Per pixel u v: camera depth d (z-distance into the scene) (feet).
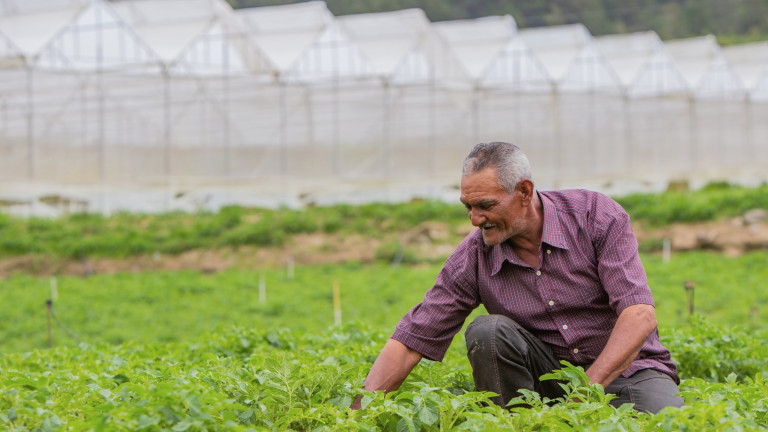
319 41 96.53
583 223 16.97
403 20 98.48
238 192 97.86
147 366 21.12
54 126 91.86
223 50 92.94
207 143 94.38
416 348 17.13
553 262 16.90
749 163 117.50
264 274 71.87
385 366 16.99
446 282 17.48
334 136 96.48
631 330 15.80
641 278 16.44
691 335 24.59
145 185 93.76
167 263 77.87
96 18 89.35
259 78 94.17
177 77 91.04
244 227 82.33
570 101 104.32
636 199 88.53
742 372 23.12
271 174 95.76
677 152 111.34
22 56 85.81
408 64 98.12
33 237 81.56
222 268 76.95
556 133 102.12
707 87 116.67
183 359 24.89
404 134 97.35
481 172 16.01
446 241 80.84
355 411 14.46
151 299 62.90
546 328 17.20
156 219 86.84
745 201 82.38
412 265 76.74
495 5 207.31
